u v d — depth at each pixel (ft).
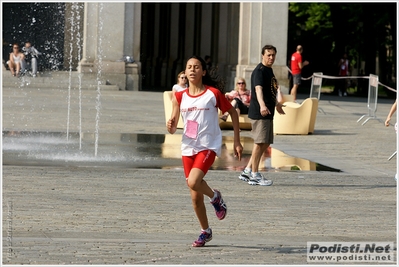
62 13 222.89
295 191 62.03
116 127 109.19
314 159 82.28
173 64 276.82
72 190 58.90
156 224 48.06
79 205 53.16
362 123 129.18
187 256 40.19
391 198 60.13
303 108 108.58
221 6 243.19
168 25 281.13
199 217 42.73
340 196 60.39
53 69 223.30
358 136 108.47
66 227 46.29
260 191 61.57
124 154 81.46
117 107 142.82
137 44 205.87
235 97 112.88
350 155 86.89
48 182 62.08
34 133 99.19
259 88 64.18
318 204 56.65
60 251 40.42
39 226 46.32
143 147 88.17
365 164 79.66
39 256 39.24
